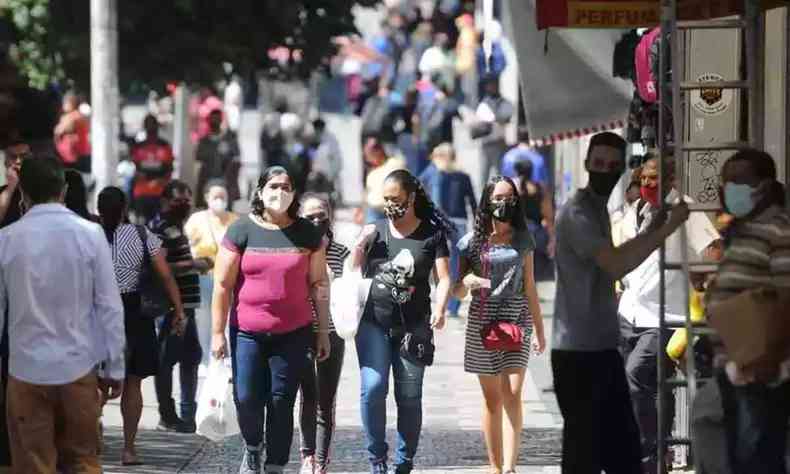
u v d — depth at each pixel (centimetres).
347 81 12756
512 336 3331
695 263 2812
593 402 2784
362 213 7231
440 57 10281
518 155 6669
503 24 8488
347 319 3209
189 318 4072
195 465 3641
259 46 6712
